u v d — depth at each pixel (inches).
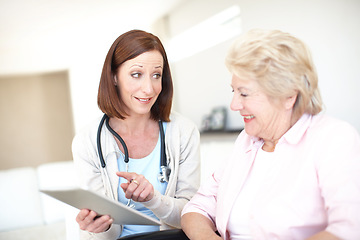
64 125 402.9
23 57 315.6
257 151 46.7
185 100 215.0
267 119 41.5
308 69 39.4
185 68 212.4
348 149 36.9
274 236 39.7
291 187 39.4
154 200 54.6
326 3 118.4
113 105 59.4
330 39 118.3
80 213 48.5
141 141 62.6
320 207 38.9
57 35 264.5
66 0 191.8
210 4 183.5
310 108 41.8
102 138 61.0
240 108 42.2
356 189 35.0
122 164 61.3
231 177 47.5
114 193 59.6
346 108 115.4
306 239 35.4
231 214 45.7
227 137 153.2
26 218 99.4
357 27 108.7
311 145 39.6
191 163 64.1
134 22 243.6
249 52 39.3
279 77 38.7
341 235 34.0
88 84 347.9
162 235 50.6
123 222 51.9
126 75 57.1
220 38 179.3
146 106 58.2
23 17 215.2
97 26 248.4
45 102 398.3
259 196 41.6
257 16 152.7
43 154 398.0
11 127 391.2
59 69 381.4
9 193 99.4
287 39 39.2
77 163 61.7
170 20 225.1
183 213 53.2
